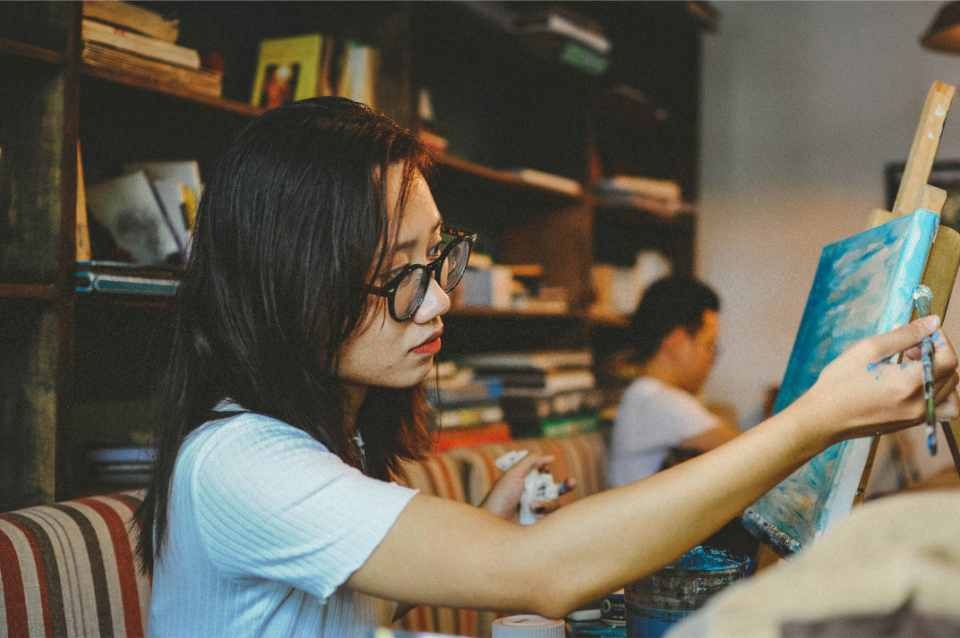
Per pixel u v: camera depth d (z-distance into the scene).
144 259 2.09
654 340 3.08
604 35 3.67
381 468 1.20
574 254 3.71
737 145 4.80
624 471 3.01
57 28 1.82
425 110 2.90
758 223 4.75
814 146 4.65
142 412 2.11
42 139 1.82
